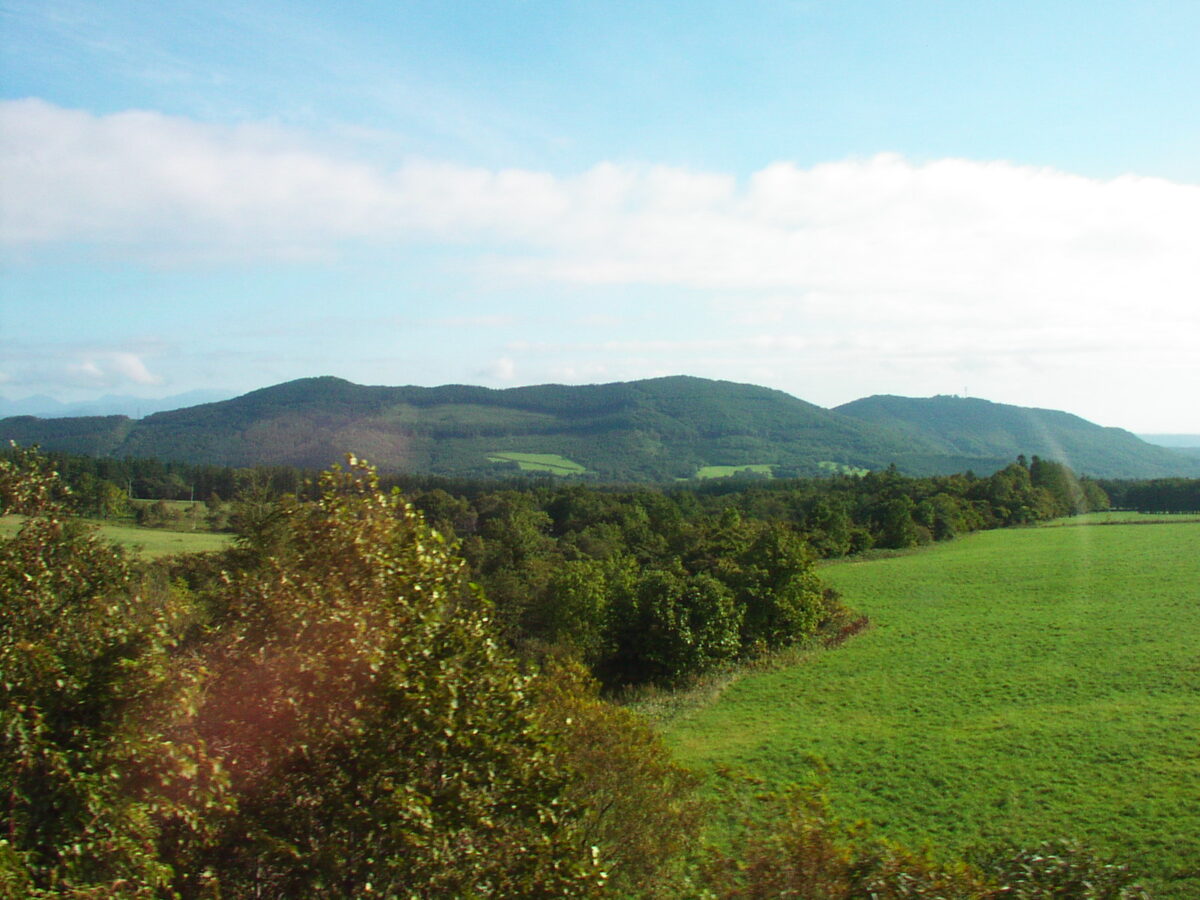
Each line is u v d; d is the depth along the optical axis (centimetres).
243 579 866
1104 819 2109
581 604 4675
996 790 2398
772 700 3741
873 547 9188
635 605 4678
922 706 3409
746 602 4850
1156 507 12050
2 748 655
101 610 909
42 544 1038
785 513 10262
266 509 1062
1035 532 9644
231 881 765
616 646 4641
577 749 1320
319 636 815
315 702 802
